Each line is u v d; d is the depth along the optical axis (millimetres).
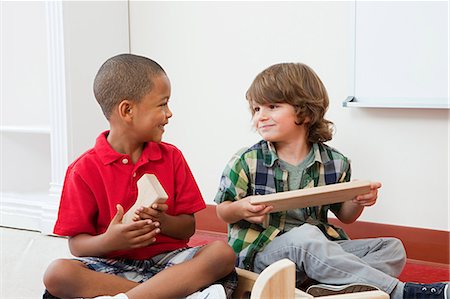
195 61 2195
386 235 1883
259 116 1409
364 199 1329
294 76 1402
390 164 1859
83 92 2180
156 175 1312
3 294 1585
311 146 1455
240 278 1294
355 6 1849
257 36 2059
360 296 1146
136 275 1273
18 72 2594
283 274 973
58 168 2176
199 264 1204
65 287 1181
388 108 1842
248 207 1282
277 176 1418
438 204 1810
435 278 1690
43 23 2615
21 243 2082
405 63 1792
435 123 1788
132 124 1278
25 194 2445
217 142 2174
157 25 2266
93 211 1288
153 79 1277
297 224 1431
